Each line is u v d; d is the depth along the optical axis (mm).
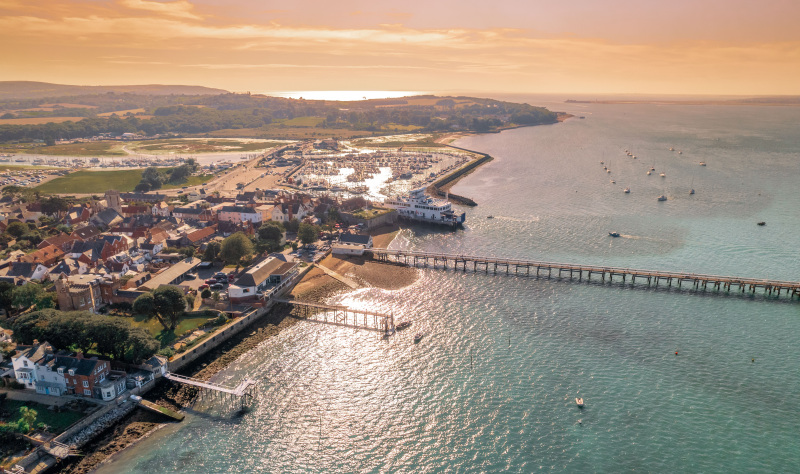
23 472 109188
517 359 154875
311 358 159125
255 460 116688
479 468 112812
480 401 135375
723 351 158000
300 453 118625
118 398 134500
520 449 118000
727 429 123562
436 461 115188
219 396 140375
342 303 199000
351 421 129250
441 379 145750
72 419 126812
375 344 166375
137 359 144625
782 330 170750
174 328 172875
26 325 147875
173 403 137375
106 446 120875
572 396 136750
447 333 172375
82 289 177250
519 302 195625
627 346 161375
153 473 112688
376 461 115812
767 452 116000
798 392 137250
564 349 160125
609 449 117500
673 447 117875
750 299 195375
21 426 120188
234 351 164625
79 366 134750
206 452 119125
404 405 134875
